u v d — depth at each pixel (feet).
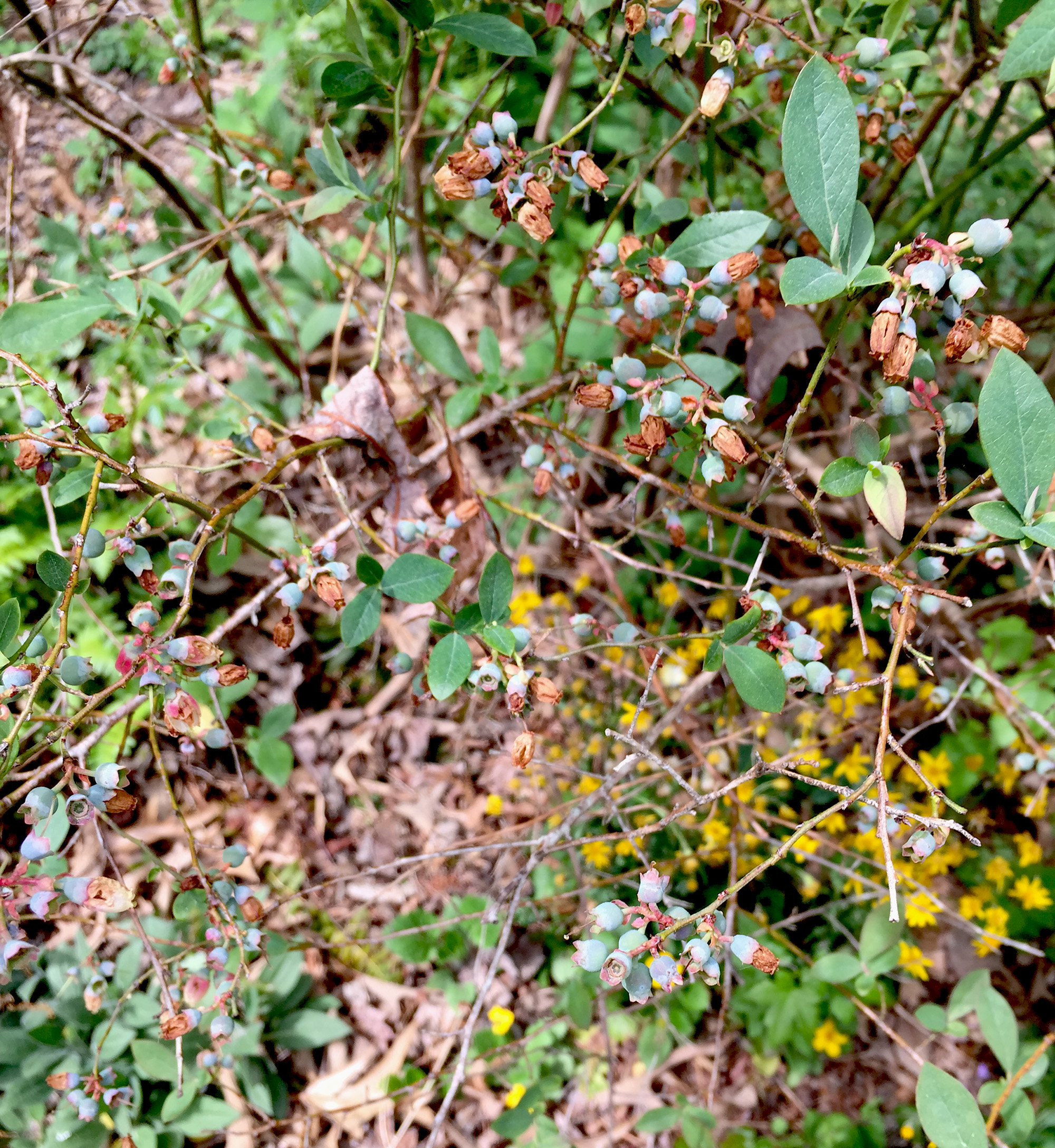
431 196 2.44
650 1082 2.04
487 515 1.65
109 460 1.08
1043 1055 1.53
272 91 2.69
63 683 1.05
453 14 1.21
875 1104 1.99
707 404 1.09
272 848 2.26
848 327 1.93
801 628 1.13
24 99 2.62
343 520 1.57
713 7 1.15
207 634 2.34
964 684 1.71
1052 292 2.54
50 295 1.60
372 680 2.48
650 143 1.84
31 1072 1.75
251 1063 1.94
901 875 1.56
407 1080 1.98
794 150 0.91
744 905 2.13
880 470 0.99
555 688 1.15
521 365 2.55
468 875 2.26
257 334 2.15
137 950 1.83
